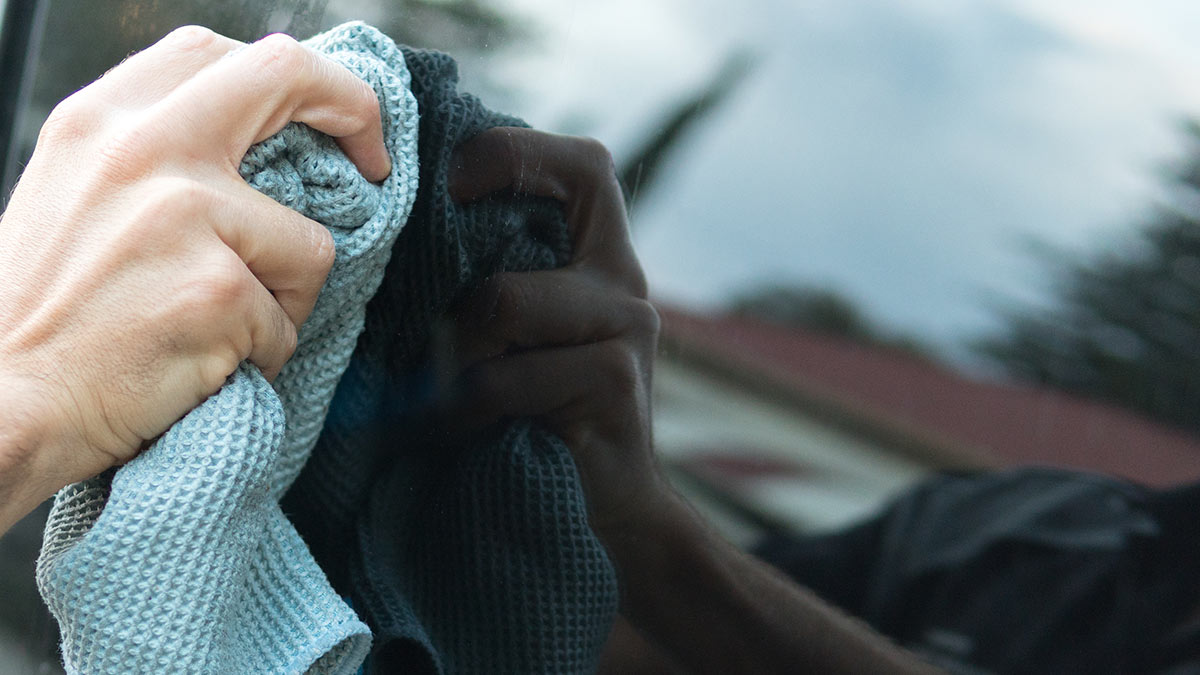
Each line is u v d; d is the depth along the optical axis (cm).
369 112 67
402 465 73
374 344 72
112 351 64
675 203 70
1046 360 67
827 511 68
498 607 71
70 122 65
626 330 70
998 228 67
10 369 64
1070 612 67
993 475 67
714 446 69
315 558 74
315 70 65
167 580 64
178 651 64
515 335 71
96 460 65
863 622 68
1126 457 67
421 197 70
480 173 71
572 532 70
